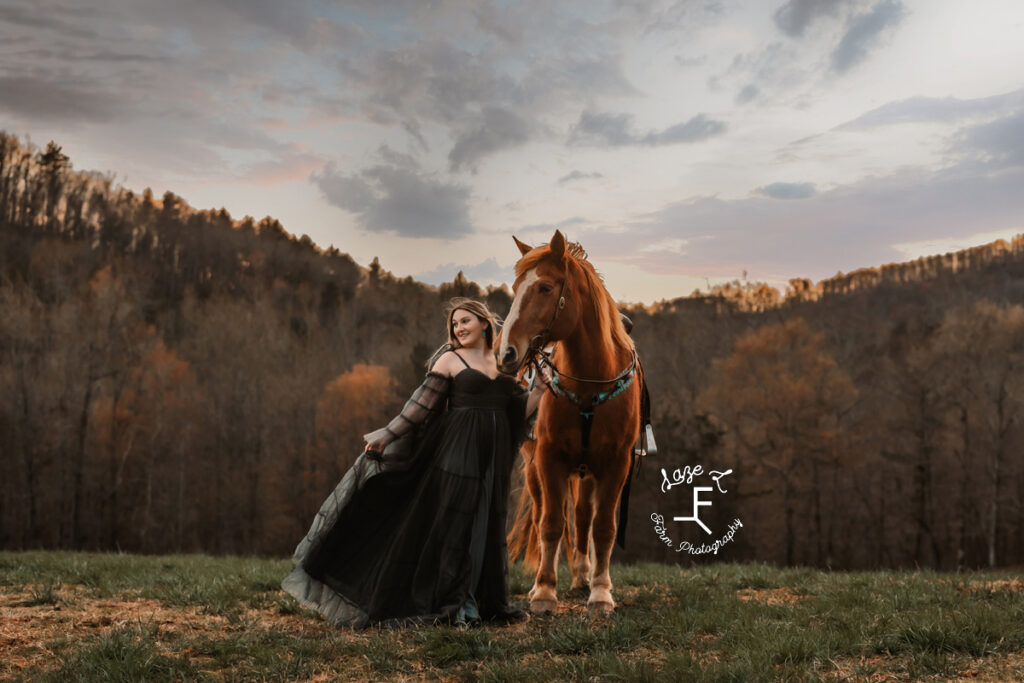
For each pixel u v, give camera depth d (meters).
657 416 39.91
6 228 80.81
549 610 4.85
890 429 39.72
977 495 38.47
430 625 4.27
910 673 3.31
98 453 43.72
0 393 42.19
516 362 4.28
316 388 52.31
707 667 3.39
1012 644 3.62
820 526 40.12
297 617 4.91
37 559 7.64
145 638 4.10
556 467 4.95
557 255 4.53
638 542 35.53
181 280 95.25
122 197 106.94
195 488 46.34
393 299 97.38
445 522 4.52
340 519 4.67
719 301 67.75
